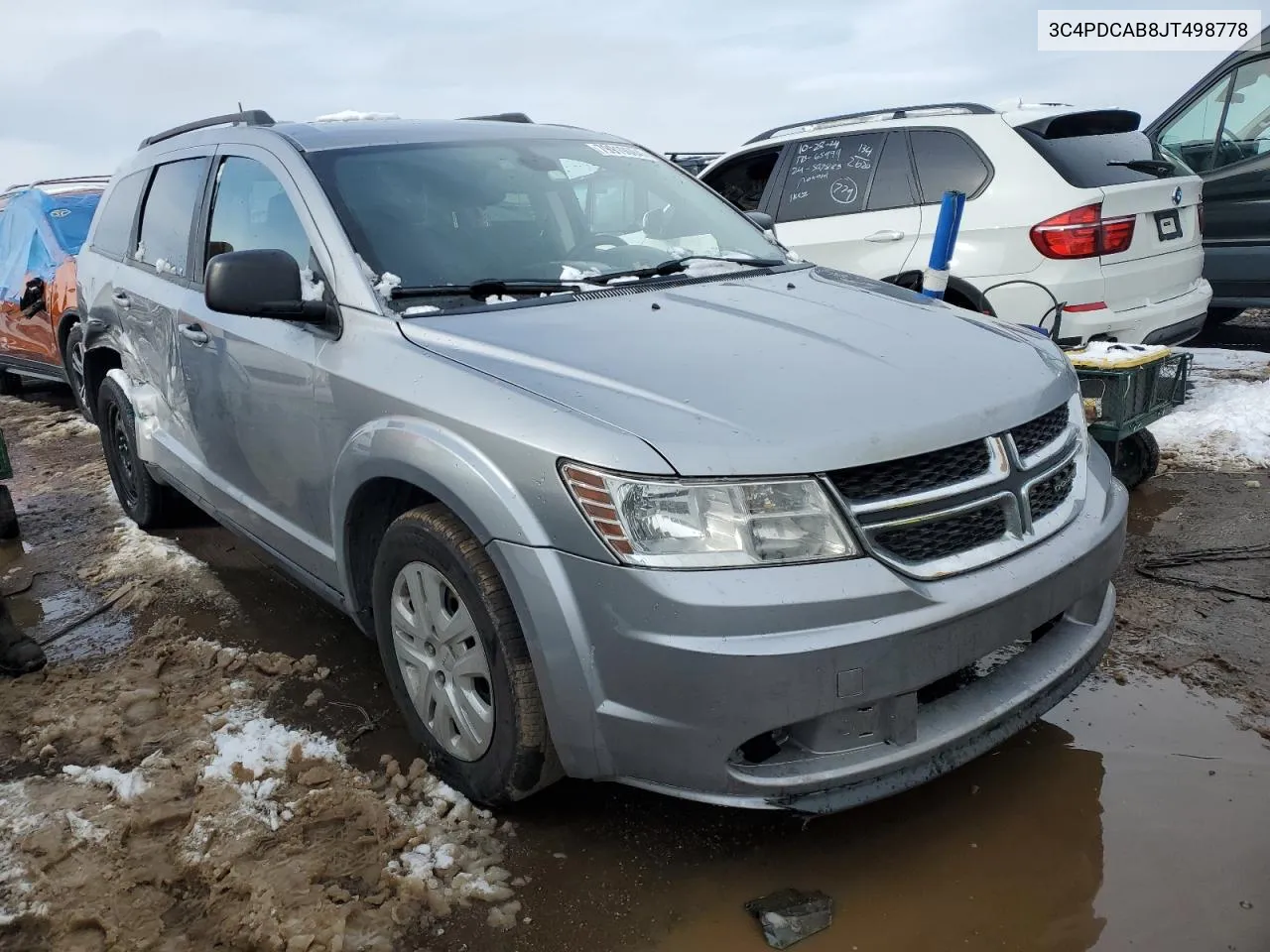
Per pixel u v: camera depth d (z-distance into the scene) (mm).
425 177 3326
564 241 3350
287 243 3297
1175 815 2525
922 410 2328
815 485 2148
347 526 2922
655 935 2223
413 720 2834
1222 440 5391
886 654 2125
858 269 6113
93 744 3066
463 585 2480
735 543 2121
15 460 6766
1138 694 3090
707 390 2340
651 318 2812
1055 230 5301
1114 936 2150
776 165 6594
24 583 4504
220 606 4082
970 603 2221
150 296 4207
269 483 3430
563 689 2273
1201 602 3629
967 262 5602
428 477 2492
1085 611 2652
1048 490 2568
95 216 5277
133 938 2262
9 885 2449
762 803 2152
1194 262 5848
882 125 6074
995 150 5594
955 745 2293
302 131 3562
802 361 2514
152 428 4387
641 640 2129
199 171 4055
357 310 2908
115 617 4062
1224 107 7648
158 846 2574
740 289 3182
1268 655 3244
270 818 2635
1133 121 6043
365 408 2758
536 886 2391
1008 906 2256
